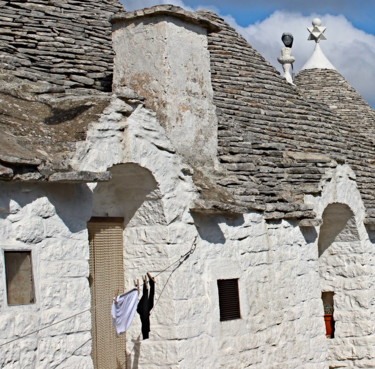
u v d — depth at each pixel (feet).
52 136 32.65
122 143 34.65
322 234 51.98
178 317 36.73
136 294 34.83
